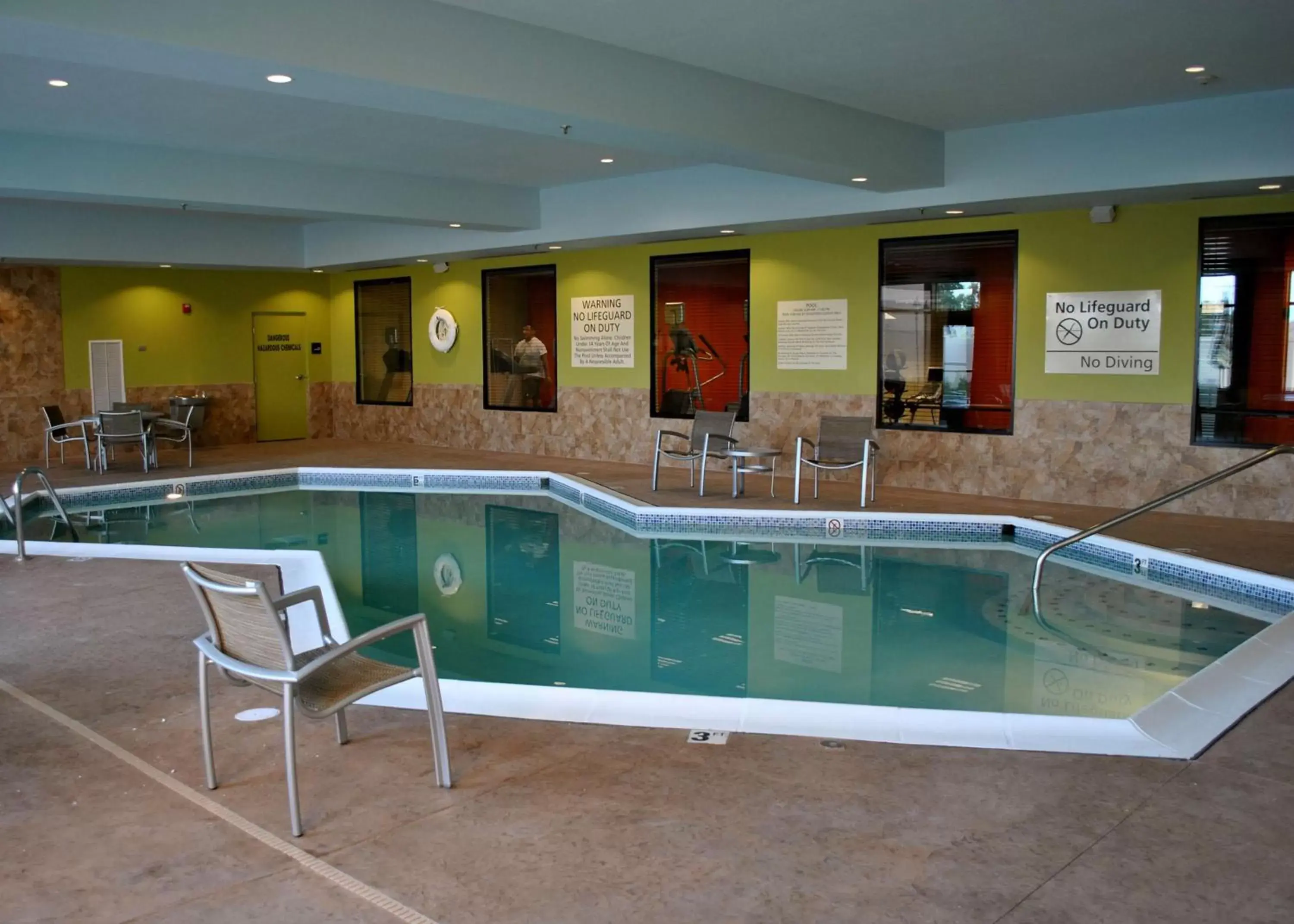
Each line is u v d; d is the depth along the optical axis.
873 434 9.84
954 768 3.46
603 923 2.54
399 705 4.14
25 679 4.48
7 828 3.09
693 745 3.70
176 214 14.02
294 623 5.68
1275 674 4.42
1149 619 6.38
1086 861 2.81
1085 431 9.57
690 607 6.79
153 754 3.65
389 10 5.48
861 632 6.18
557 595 7.14
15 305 13.97
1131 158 8.30
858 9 5.78
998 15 5.88
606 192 11.81
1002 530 8.90
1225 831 2.98
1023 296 9.84
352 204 10.95
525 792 3.31
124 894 2.70
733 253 12.02
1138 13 5.84
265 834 3.04
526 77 6.07
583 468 12.76
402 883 2.74
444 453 14.57
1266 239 8.61
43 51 4.89
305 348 16.88
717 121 7.18
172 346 15.48
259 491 12.01
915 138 8.88
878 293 10.83
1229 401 8.88
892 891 2.67
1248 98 7.76
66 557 7.07
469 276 14.98
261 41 5.04
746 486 11.00
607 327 13.34
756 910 2.58
